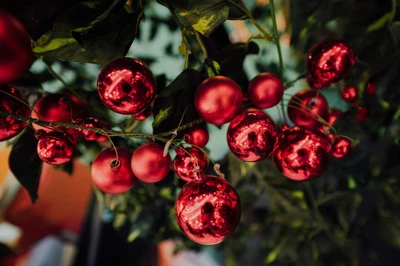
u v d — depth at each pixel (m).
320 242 0.86
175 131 0.48
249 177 0.81
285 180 0.77
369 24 0.61
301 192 0.78
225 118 0.48
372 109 0.67
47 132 0.49
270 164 0.77
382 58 0.59
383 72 0.62
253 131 0.47
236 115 0.49
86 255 1.11
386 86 0.66
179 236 0.80
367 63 0.62
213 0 0.46
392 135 0.76
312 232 0.82
